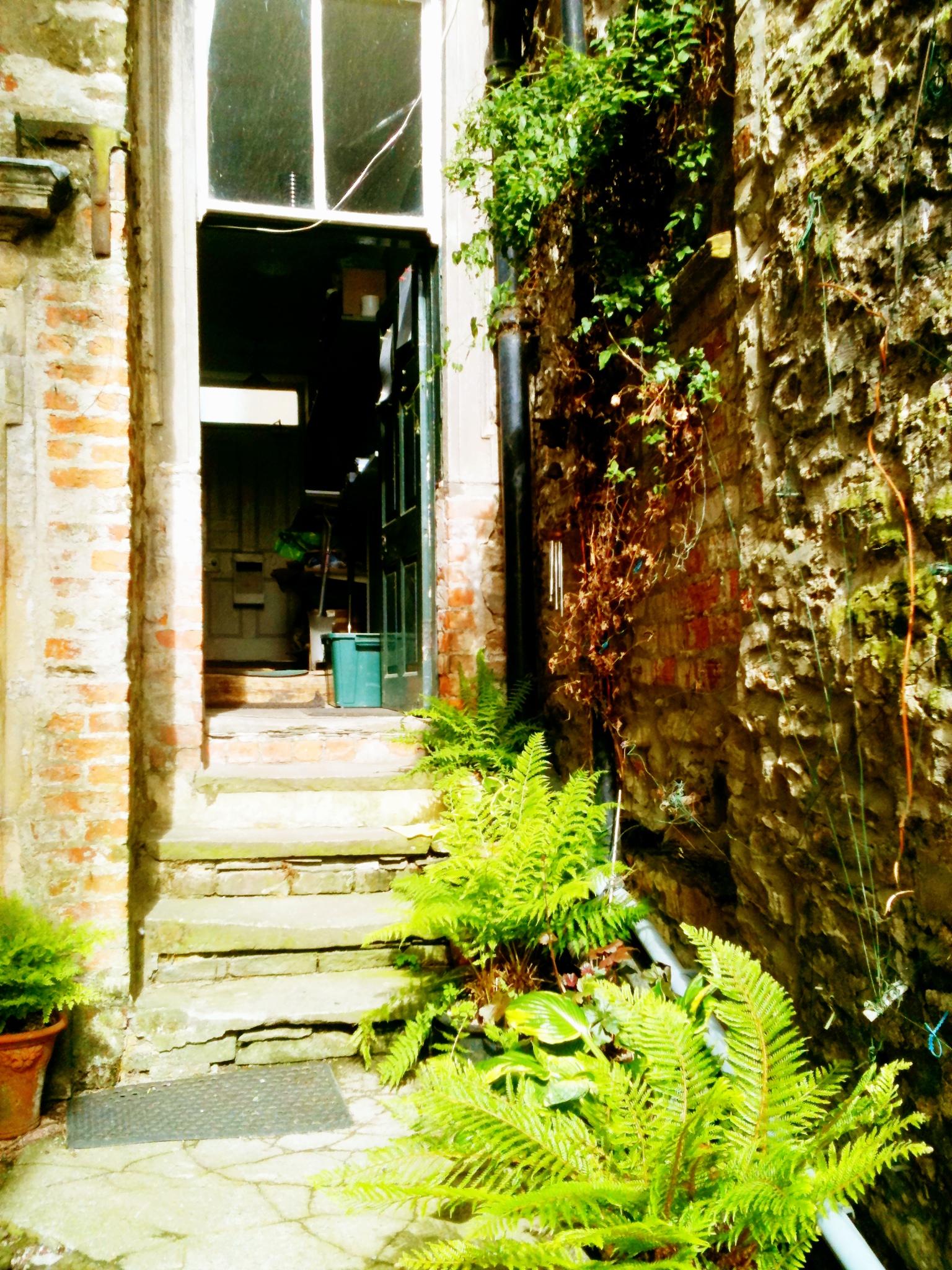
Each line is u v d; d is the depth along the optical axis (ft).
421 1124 5.88
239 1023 9.18
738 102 6.57
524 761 9.65
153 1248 6.33
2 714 9.22
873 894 5.03
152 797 11.44
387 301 16.79
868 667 5.03
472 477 13.43
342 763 12.76
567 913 8.39
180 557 11.68
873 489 4.99
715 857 7.78
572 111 8.63
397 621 15.74
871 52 5.04
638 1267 4.43
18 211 9.18
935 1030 4.48
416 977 9.87
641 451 9.20
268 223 13.10
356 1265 6.16
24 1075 7.98
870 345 5.06
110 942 9.21
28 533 9.36
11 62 9.46
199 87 12.51
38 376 9.42
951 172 4.42
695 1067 5.40
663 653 8.75
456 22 13.48
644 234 8.89
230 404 26.48
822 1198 4.41
